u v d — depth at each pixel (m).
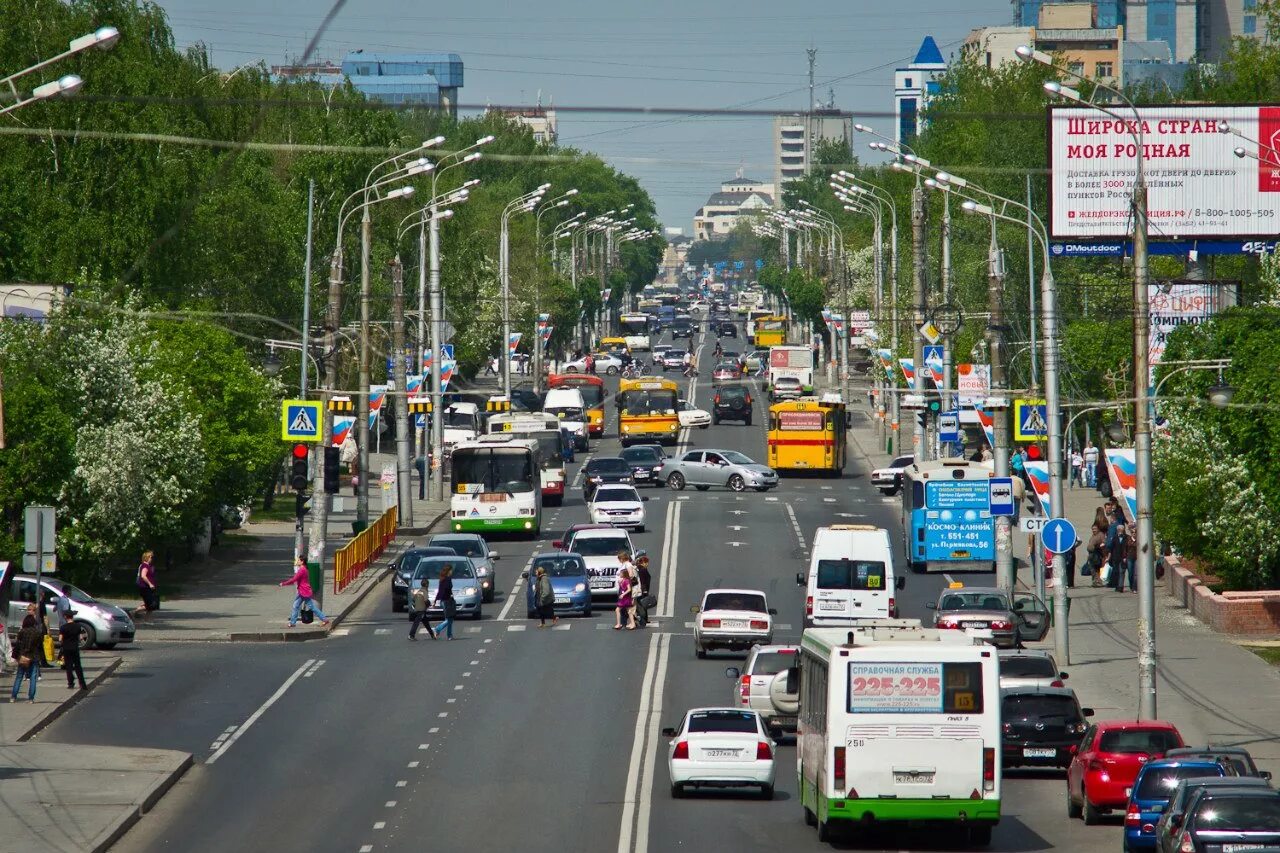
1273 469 119.69
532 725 87.56
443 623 123.00
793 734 89.12
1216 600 118.56
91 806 67.56
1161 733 68.56
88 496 122.62
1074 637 117.62
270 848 62.44
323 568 129.12
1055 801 74.75
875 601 119.75
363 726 87.06
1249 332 125.31
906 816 62.81
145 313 136.00
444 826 66.19
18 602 107.25
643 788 74.19
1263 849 52.41
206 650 111.00
